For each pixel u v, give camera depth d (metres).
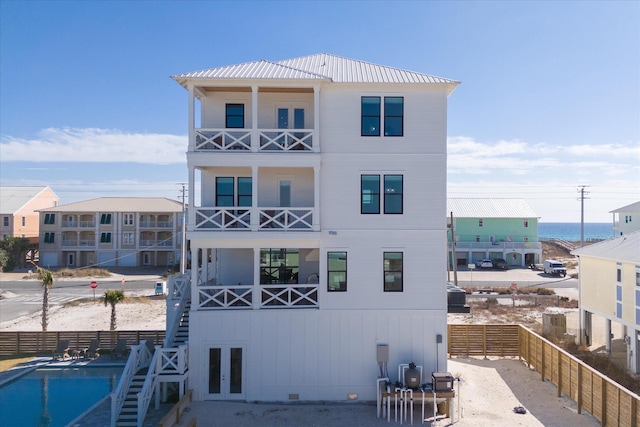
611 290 21.14
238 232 16.64
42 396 17.44
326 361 16.83
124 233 59.03
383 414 15.34
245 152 16.75
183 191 42.28
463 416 15.21
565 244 83.25
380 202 17.19
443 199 17.22
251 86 16.92
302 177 18.78
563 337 23.98
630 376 18.48
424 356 16.86
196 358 16.58
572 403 16.33
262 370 16.73
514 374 19.53
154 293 40.62
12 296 39.47
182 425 14.20
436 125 17.27
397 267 17.17
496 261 56.56
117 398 14.48
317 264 19.38
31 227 64.12
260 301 16.86
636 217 51.12
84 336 23.09
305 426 14.41
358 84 16.97
